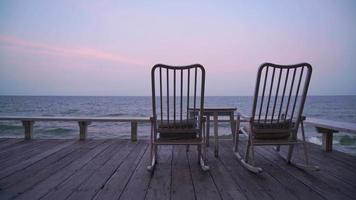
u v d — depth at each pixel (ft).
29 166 6.74
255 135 6.28
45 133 29.99
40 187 5.08
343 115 51.55
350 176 5.91
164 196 4.60
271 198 4.50
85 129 11.27
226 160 7.61
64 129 31.22
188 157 8.05
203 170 6.39
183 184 5.32
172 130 6.31
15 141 10.80
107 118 11.00
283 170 6.47
